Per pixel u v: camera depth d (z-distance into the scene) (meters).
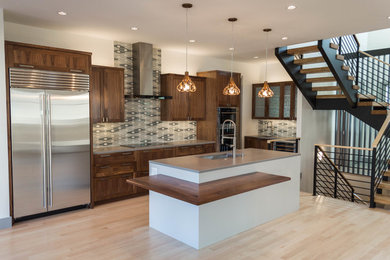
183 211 3.36
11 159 3.81
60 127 4.20
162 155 5.62
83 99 4.43
